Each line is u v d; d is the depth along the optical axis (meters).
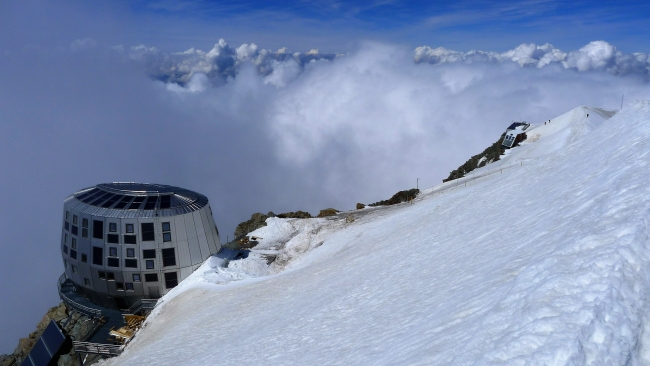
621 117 26.34
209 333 24.44
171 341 25.88
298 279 30.03
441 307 12.27
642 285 7.02
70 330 36.84
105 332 34.75
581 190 16.28
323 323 17.36
